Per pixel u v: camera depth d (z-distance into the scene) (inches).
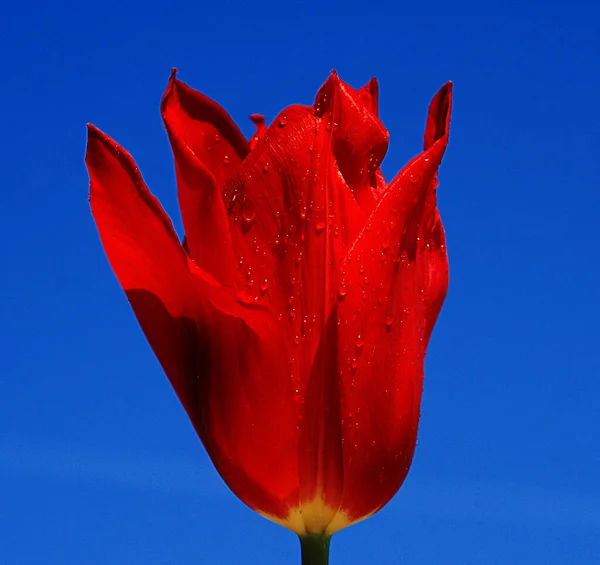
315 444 15.8
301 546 15.9
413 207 15.8
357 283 15.7
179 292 15.9
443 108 16.4
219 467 15.8
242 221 15.8
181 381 16.0
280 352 15.7
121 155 15.7
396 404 15.8
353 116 16.1
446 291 16.8
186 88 16.5
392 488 15.9
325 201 15.8
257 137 17.0
